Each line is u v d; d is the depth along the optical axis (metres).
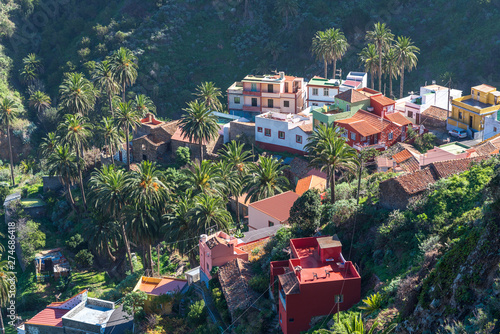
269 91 128.38
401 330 40.53
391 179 61.97
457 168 63.56
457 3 159.88
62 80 177.12
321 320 51.34
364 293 52.69
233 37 176.25
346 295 51.34
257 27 177.12
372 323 43.50
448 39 155.00
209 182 89.75
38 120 171.50
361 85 122.38
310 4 176.12
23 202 126.25
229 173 93.31
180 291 71.38
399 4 167.88
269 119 112.12
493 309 33.78
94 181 97.69
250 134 116.62
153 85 165.38
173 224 83.12
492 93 100.62
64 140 115.06
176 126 123.25
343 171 94.00
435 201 56.53
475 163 63.28
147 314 68.44
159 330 63.94
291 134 109.25
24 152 163.25
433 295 39.31
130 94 160.00
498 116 99.12
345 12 169.25
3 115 144.88
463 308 36.50
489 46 147.25
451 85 143.25
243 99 131.75
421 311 39.59
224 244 66.69
